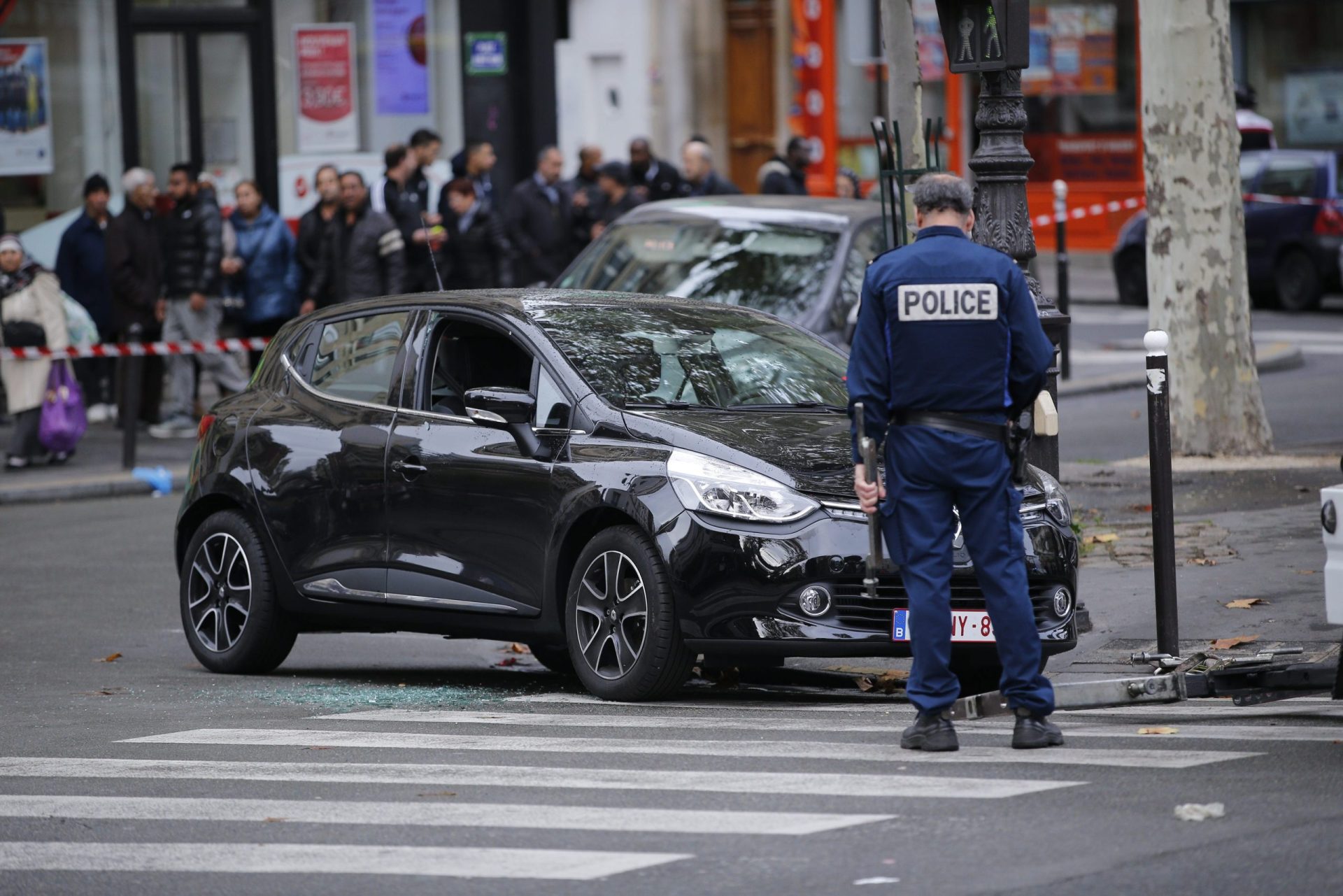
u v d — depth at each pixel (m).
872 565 21.84
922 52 100.88
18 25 66.19
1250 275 85.38
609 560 26.17
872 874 16.73
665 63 96.38
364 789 20.95
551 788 20.59
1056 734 21.86
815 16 97.19
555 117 72.19
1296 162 85.12
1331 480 42.19
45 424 54.19
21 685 30.06
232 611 31.17
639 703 26.27
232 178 68.81
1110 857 16.97
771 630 24.86
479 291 29.89
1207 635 29.14
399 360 29.56
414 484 28.38
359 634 36.59
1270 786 19.39
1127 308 88.12
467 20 71.06
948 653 21.75
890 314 21.25
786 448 25.84
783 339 29.69
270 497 30.22
